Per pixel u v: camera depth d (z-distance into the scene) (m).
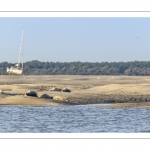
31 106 143.12
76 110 134.38
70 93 180.75
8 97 155.38
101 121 112.69
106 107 141.75
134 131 98.38
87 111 131.62
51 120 114.25
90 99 164.62
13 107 139.75
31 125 106.44
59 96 158.00
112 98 169.88
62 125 106.50
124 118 117.19
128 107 140.25
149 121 112.94
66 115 123.25
